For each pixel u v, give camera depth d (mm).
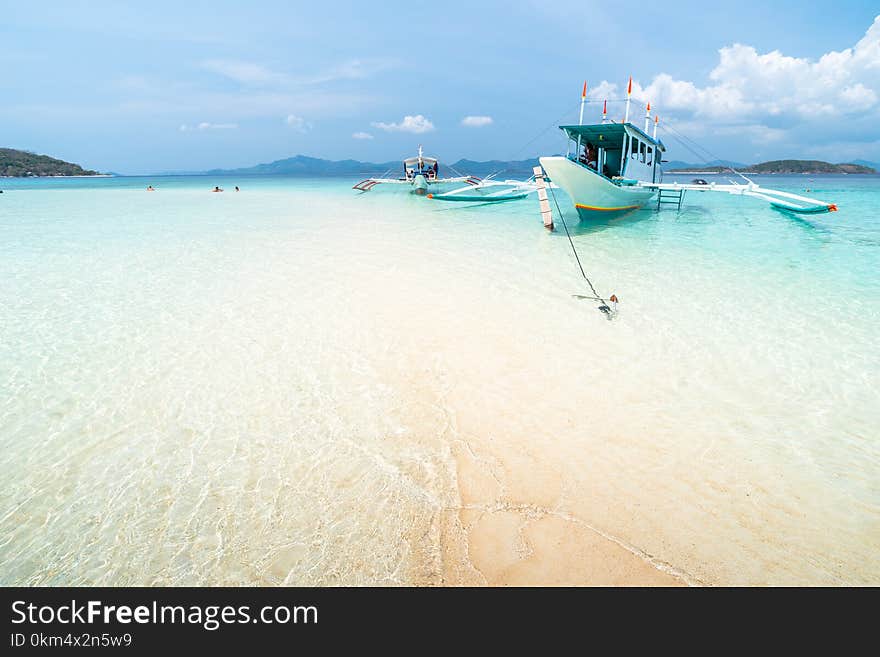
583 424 4941
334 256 12812
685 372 5996
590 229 17266
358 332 7367
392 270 11141
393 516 3781
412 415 5141
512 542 3521
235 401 5461
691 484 4082
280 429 4930
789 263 11398
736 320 7652
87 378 5988
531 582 3225
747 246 13648
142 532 3676
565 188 16984
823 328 7285
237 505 3926
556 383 5758
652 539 3531
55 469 4363
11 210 26156
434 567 3344
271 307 8547
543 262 11812
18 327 7637
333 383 5832
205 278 10531
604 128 17484
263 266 11656
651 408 5215
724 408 5207
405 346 6848
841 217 20219
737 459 4395
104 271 11164
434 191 38000
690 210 23219
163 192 46188
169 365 6332
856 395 5438
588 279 10141
